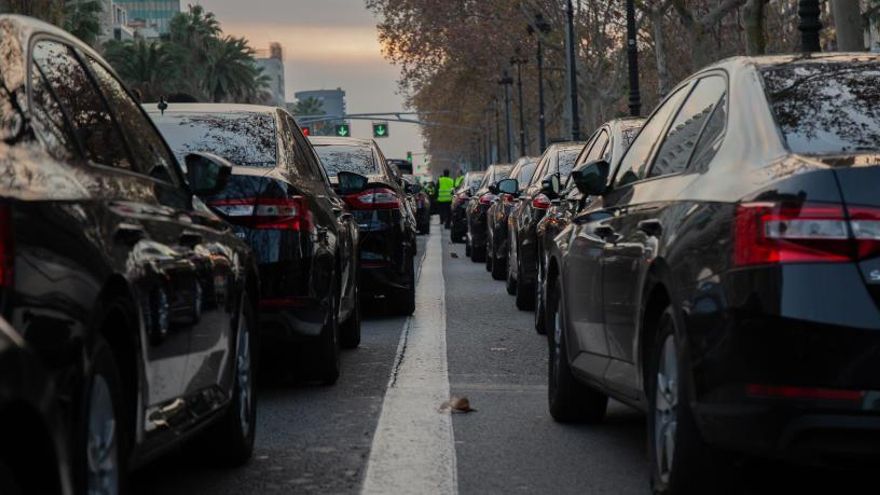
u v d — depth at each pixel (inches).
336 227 681.6
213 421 423.8
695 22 2608.3
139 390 334.6
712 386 343.0
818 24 1444.4
